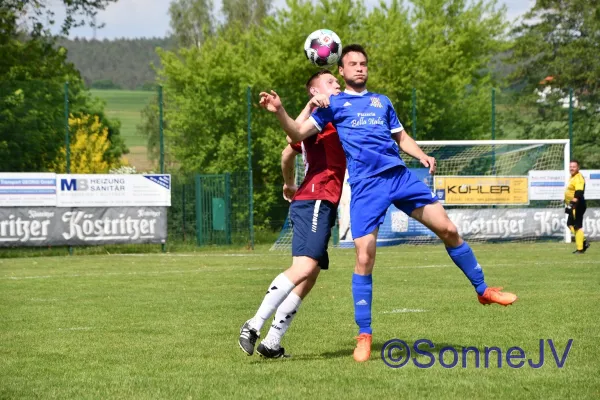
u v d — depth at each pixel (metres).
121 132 113.38
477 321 18.81
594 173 57.16
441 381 12.51
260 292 26.84
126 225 51.16
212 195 58.34
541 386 12.07
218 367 13.98
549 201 57.19
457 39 91.19
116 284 30.11
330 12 85.69
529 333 16.89
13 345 16.58
